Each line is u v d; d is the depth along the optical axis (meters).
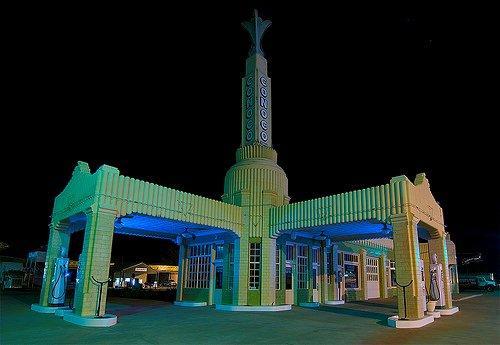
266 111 23.38
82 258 13.59
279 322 13.28
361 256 28.31
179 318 14.40
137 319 13.99
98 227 13.70
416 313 12.93
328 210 17.05
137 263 47.88
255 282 19.22
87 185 15.09
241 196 20.20
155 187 15.95
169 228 20.89
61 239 18.41
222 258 21.06
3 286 38.50
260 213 19.94
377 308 19.53
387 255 32.47
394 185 14.73
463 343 9.04
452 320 14.08
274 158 22.30
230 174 21.58
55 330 10.98
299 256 22.50
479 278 44.41
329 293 23.75
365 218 15.40
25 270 39.50
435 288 17.69
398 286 13.53
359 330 11.35
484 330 11.38
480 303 23.09
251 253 19.59
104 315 12.95
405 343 9.04
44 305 16.70
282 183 21.64
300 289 21.92
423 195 16.42
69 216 16.59
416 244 14.09
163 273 49.62
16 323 12.47
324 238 23.38
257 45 24.25
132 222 18.47
